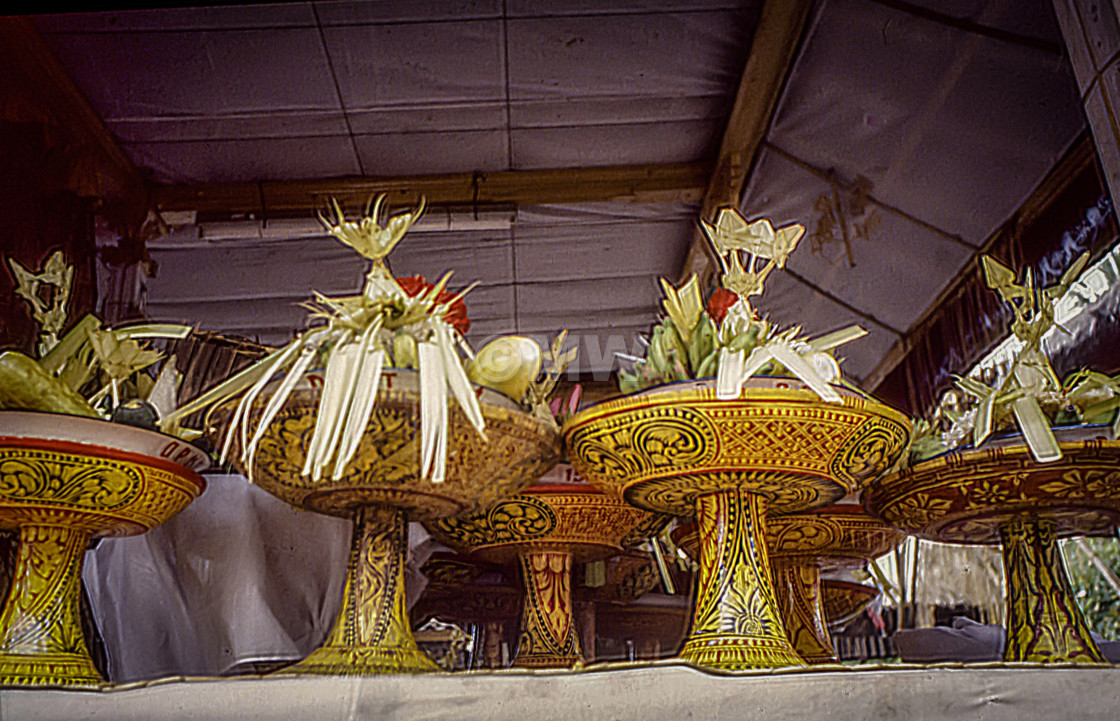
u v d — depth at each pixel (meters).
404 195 1.19
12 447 0.54
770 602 0.56
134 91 1.05
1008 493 0.62
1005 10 0.96
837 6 1.05
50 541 0.58
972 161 1.03
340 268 1.15
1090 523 0.65
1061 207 0.97
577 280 1.23
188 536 0.68
